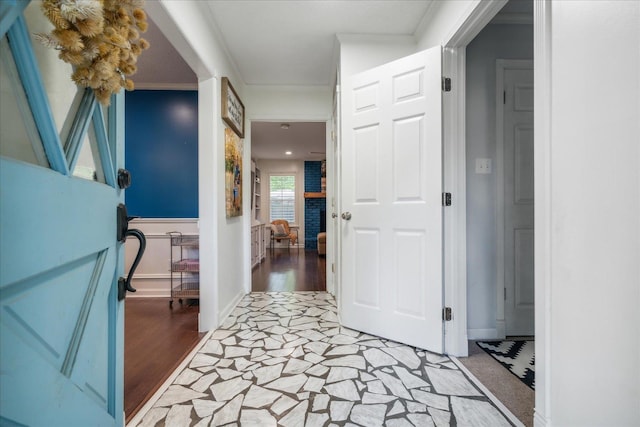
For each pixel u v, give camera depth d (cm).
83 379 80
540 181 116
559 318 106
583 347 97
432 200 199
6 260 56
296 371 174
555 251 108
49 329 68
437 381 163
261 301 324
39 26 75
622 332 85
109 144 94
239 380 164
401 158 213
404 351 200
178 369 176
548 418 112
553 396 109
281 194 880
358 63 256
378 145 226
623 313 84
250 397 149
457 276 198
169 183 342
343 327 245
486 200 220
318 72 329
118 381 97
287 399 148
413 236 208
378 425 129
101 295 88
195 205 342
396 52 258
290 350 202
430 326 199
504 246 222
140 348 204
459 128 200
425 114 202
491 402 145
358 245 238
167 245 338
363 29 249
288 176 880
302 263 600
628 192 83
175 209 342
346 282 245
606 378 89
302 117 364
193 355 194
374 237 228
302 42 269
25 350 61
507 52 221
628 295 83
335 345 210
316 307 302
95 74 76
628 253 83
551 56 110
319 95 366
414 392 153
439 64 195
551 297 110
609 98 88
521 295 224
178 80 327
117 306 96
